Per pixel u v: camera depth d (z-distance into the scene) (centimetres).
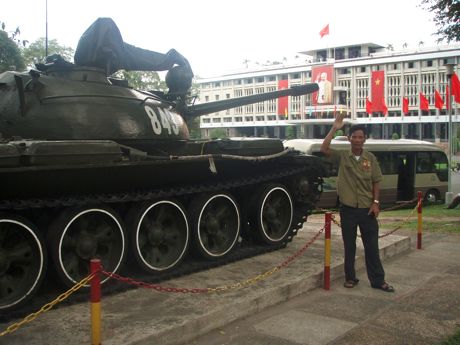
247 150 760
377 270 676
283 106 7712
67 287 571
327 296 650
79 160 541
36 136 597
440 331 532
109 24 687
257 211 812
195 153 753
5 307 512
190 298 576
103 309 539
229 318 549
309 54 7850
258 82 7962
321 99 7225
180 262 694
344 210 677
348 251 681
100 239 611
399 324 551
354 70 7088
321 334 522
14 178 507
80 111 621
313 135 7681
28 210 565
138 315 520
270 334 522
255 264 746
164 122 716
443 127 6512
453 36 1490
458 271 786
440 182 2117
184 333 496
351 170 667
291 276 671
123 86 724
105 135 630
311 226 1117
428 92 6444
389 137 7075
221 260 743
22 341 458
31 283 534
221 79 8212
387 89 6800
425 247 970
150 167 628
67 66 680
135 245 637
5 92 630
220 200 762
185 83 842
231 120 8344
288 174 838
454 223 1275
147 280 639
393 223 1303
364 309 600
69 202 559
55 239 555
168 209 696
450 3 1415
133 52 752
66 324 501
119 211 665
